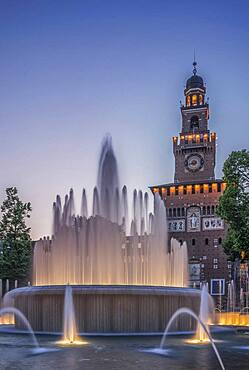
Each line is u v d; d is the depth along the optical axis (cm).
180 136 11438
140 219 3856
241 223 5400
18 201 7362
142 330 2711
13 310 3038
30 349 2014
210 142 11181
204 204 10400
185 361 1720
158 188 10881
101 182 3394
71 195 3425
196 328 2952
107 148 3453
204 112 11494
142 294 2716
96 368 1555
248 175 5600
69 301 2697
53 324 2742
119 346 2131
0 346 2127
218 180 10412
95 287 2697
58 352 1923
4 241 7175
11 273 7069
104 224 3172
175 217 10588
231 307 8719
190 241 10338
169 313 2819
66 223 3344
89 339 2433
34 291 2831
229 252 5966
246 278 9344
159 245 3591
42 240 3391
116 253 3166
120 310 2689
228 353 1958
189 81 12088
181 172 11300
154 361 1709
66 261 3188
